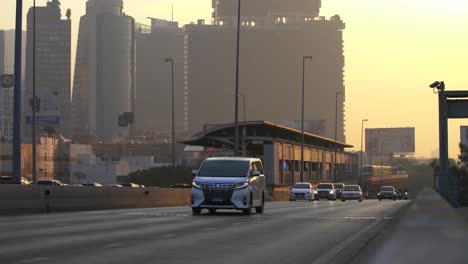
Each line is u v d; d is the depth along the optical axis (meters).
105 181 147.75
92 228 22.58
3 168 137.00
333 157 129.12
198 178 31.39
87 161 156.12
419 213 20.98
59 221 26.22
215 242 18.42
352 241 19.16
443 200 25.56
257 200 32.88
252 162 32.78
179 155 198.25
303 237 20.39
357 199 74.56
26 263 13.52
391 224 24.94
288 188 91.69
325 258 15.22
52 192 35.06
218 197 30.70
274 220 28.03
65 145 154.88
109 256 14.87
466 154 74.19
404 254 14.06
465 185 52.16
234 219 28.22
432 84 45.00
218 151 132.50
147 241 18.28
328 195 81.81
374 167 164.38
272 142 86.88
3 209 31.20
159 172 107.56
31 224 24.39
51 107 119.19
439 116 45.19
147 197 45.81
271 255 15.79
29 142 166.50
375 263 13.40
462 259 13.11
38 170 141.88
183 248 16.78
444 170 44.75
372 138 193.88
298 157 102.56
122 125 194.12
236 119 59.62
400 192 112.12
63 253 15.28
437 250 14.29
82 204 37.50
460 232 17.12
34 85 64.81
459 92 44.75
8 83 71.38
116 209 39.56
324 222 27.08
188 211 35.25
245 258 15.17
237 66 60.03
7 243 17.34
